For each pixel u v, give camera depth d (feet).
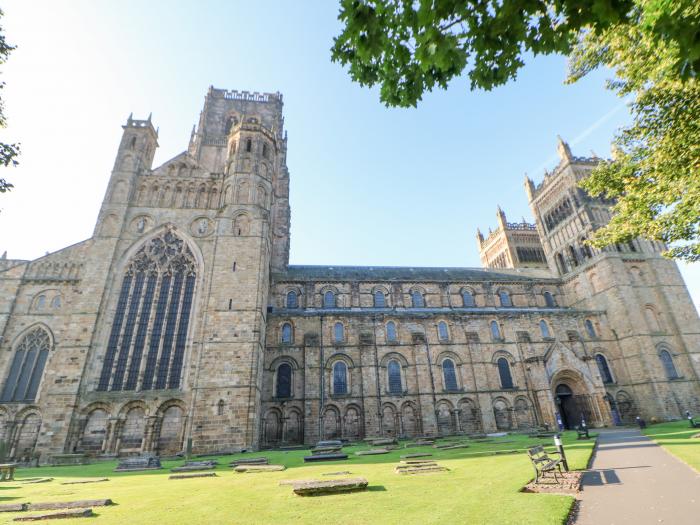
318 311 171.94
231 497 42.27
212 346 125.49
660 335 177.17
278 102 248.52
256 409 124.47
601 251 191.72
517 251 270.87
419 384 158.10
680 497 32.55
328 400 149.89
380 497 38.14
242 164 162.20
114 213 147.74
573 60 66.33
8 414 120.26
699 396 165.99
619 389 171.83
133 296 136.15
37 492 52.16
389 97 22.86
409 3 19.84
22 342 132.57
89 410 116.78
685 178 54.75
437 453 81.56
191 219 151.94
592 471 47.85
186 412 118.52
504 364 171.94
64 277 143.95
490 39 19.77
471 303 199.82
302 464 75.82
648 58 49.65
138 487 53.98
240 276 139.23
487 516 29.17
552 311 187.01
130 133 166.30
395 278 199.62
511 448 81.25
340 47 22.38
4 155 49.37
